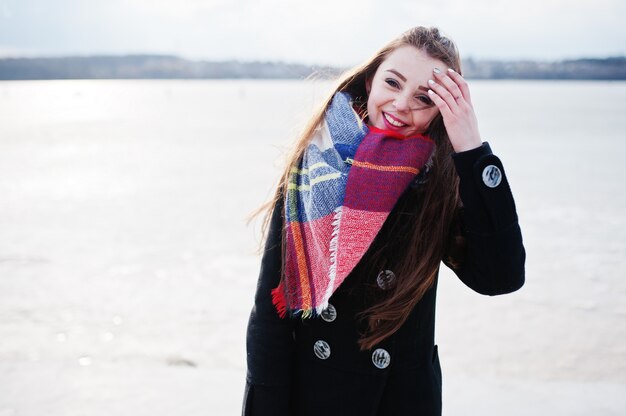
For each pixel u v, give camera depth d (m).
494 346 4.56
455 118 1.37
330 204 1.37
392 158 1.38
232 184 13.88
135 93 157.00
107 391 3.43
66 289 5.91
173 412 3.17
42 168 17.53
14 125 42.34
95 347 4.43
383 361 1.44
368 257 1.44
